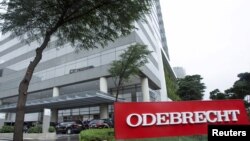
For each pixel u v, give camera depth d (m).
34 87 45.53
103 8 11.82
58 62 42.31
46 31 12.16
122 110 7.08
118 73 22.98
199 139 7.12
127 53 22.94
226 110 7.44
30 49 50.03
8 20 11.59
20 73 50.81
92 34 13.21
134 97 35.91
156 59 47.16
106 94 29.73
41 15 11.74
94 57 36.44
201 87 55.03
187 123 7.24
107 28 12.77
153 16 53.78
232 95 43.97
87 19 12.40
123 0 11.30
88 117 37.88
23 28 12.22
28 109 42.75
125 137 6.84
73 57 39.78
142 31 38.09
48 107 40.19
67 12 11.84
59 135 25.17
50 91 44.94
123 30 13.06
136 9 11.74
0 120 28.19
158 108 7.25
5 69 55.97
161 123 7.13
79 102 33.91
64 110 41.94
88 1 11.29
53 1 11.38
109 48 34.78
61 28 12.82
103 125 26.36
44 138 20.50
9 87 52.78
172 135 7.06
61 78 40.69
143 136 6.93
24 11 11.39
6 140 20.75
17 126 9.13
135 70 23.23
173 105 7.36
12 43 56.28
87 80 36.75
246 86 41.78
